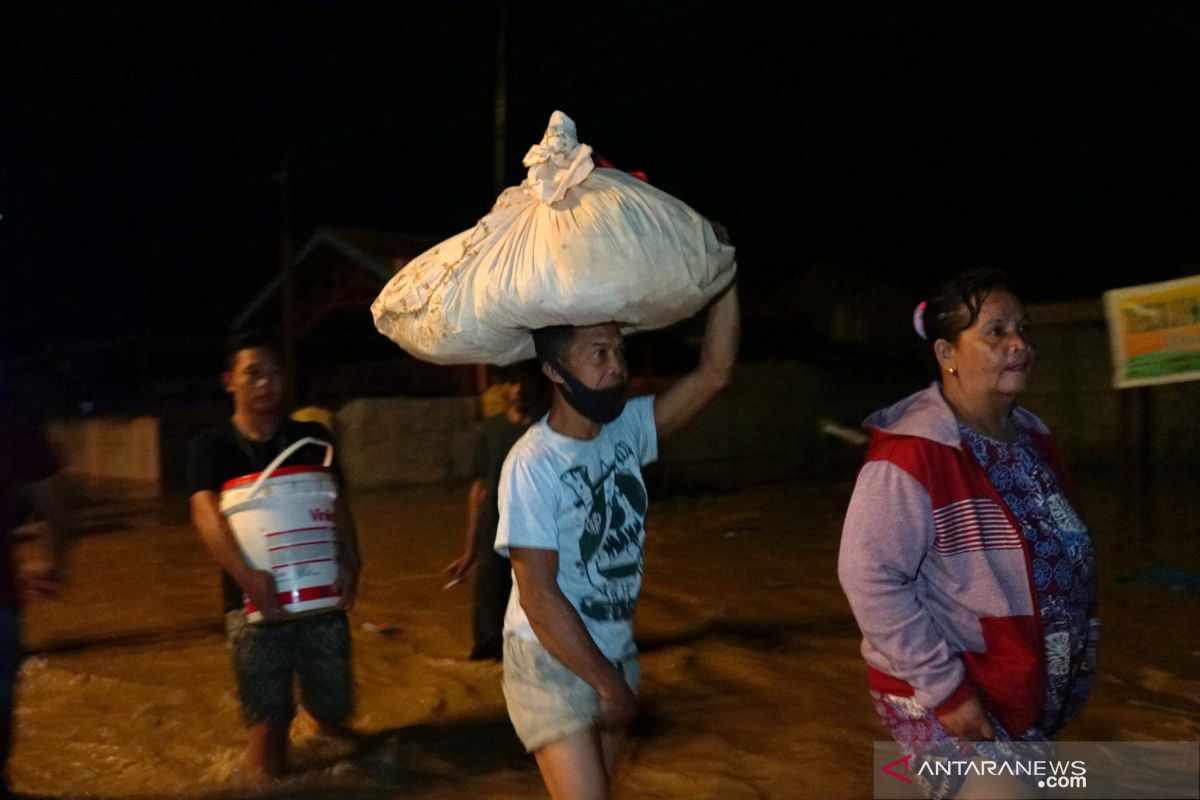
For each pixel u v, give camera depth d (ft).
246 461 13.75
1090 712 16.11
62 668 21.20
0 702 12.70
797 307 100.53
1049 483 8.62
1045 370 55.72
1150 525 33.83
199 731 17.01
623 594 9.32
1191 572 26.02
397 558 34.01
